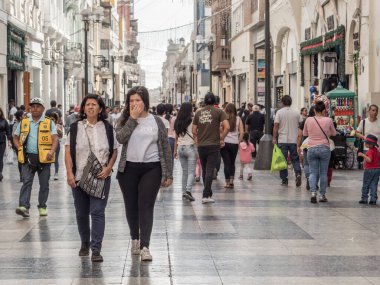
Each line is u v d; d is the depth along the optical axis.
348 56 29.72
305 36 37.84
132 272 9.33
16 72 47.22
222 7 65.81
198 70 99.06
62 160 30.17
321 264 9.77
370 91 26.41
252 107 33.66
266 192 18.11
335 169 24.33
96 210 10.01
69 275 9.20
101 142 10.16
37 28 52.53
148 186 10.08
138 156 10.09
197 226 12.90
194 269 9.48
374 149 15.66
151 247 10.95
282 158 19.41
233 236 11.89
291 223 13.22
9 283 8.78
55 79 60.75
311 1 35.34
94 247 9.97
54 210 14.99
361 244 11.20
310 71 37.72
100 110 10.34
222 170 24.42
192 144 16.56
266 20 25.47
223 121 15.87
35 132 14.13
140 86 10.21
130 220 10.42
